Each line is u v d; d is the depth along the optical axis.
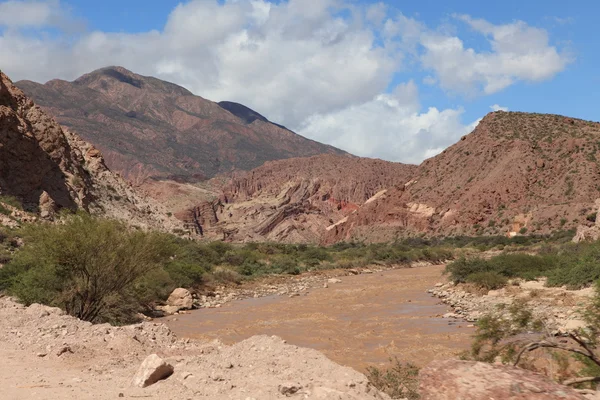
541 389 4.84
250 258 55.38
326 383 6.19
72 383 7.20
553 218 105.56
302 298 33.00
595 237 51.72
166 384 6.73
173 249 19.09
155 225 67.31
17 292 17.86
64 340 10.21
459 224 125.44
